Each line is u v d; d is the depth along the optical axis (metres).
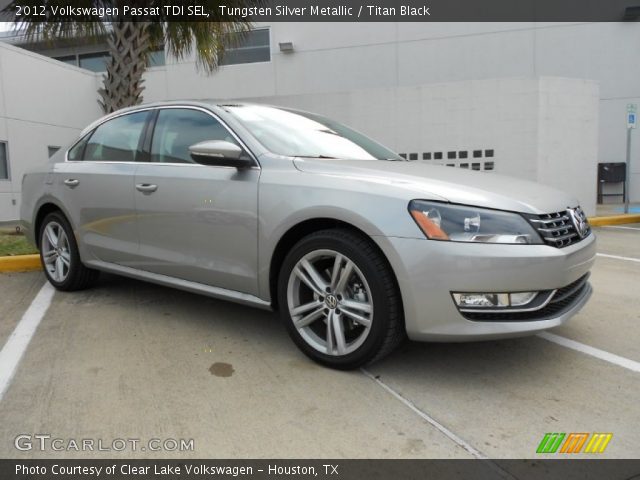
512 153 10.59
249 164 3.20
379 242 2.63
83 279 4.48
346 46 14.99
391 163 3.34
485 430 2.33
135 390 2.70
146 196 3.69
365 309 2.73
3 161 11.71
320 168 3.01
